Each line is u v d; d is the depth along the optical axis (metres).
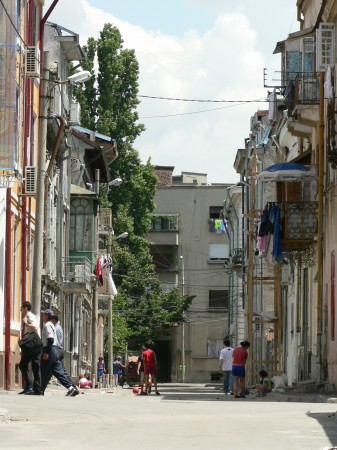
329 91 46.16
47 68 46.25
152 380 54.09
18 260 46.94
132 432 21.08
